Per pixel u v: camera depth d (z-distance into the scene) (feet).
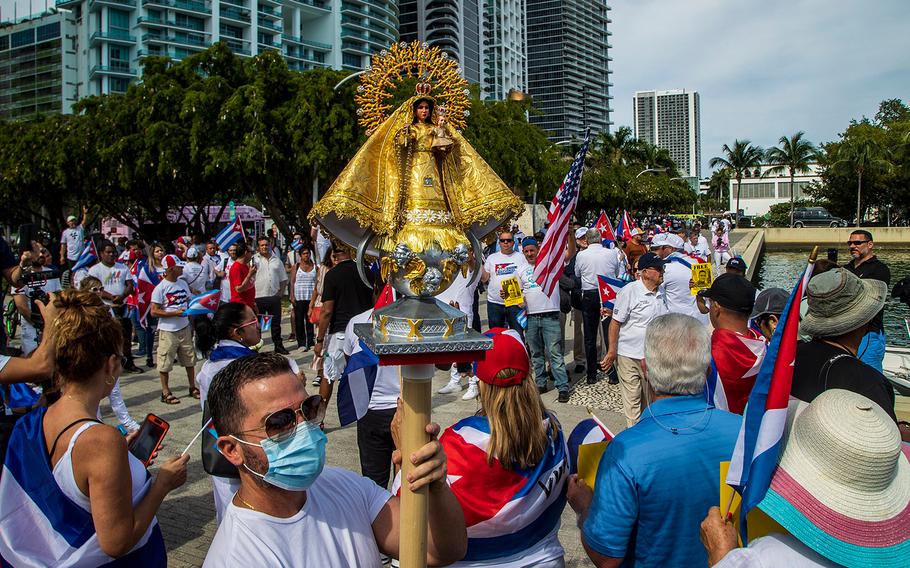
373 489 8.02
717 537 7.17
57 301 8.83
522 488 8.65
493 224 8.27
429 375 6.66
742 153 235.40
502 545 8.64
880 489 5.80
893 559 5.65
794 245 161.89
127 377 32.65
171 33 317.01
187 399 28.37
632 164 231.50
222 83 70.38
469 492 8.53
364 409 13.00
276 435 6.66
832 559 5.78
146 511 8.40
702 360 9.00
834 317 10.76
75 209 130.52
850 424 5.85
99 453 7.86
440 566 7.41
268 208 81.15
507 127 91.61
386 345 6.24
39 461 8.08
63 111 338.95
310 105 66.18
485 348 6.56
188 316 26.89
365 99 8.51
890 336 42.70
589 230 30.48
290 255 44.98
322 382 21.49
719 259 76.59
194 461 20.84
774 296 15.31
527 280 28.19
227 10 329.11
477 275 8.30
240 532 6.77
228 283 36.50
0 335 15.42
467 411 25.96
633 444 8.47
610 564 8.32
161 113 72.18
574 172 17.58
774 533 6.48
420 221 7.50
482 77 457.68
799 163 213.66
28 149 83.97
